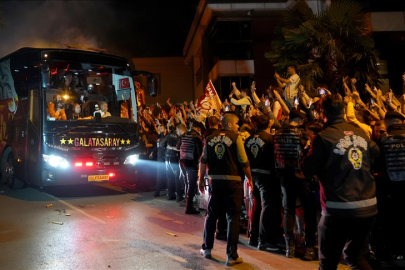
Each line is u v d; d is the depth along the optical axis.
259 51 18.39
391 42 14.39
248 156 5.45
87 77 10.34
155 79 10.45
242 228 6.55
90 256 5.16
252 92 8.21
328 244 3.29
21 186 10.77
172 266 4.80
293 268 4.72
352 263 3.36
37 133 8.93
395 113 4.44
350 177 3.22
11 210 8.10
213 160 5.02
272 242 5.52
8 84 10.68
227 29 18.58
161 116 11.95
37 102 9.05
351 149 3.27
